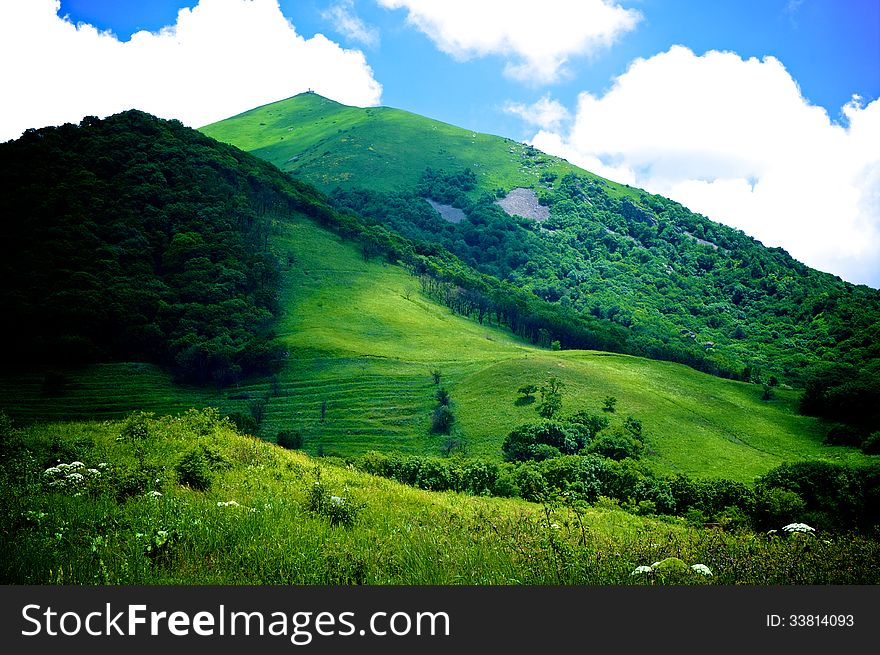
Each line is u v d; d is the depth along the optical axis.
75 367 136.75
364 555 11.88
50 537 11.43
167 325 157.38
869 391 134.75
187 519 13.24
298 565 10.96
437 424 125.94
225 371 143.75
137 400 128.00
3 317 136.25
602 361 172.38
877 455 115.12
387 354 168.12
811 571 11.16
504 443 108.62
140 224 194.50
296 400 140.00
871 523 59.38
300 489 21.78
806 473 67.12
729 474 105.94
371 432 126.56
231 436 33.34
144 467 20.16
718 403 148.25
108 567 10.33
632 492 59.25
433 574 11.07
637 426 121.06
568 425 112.06
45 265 158.75
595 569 11.16
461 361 167.88
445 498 29.08
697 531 19.30
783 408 150.25
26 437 24.88
